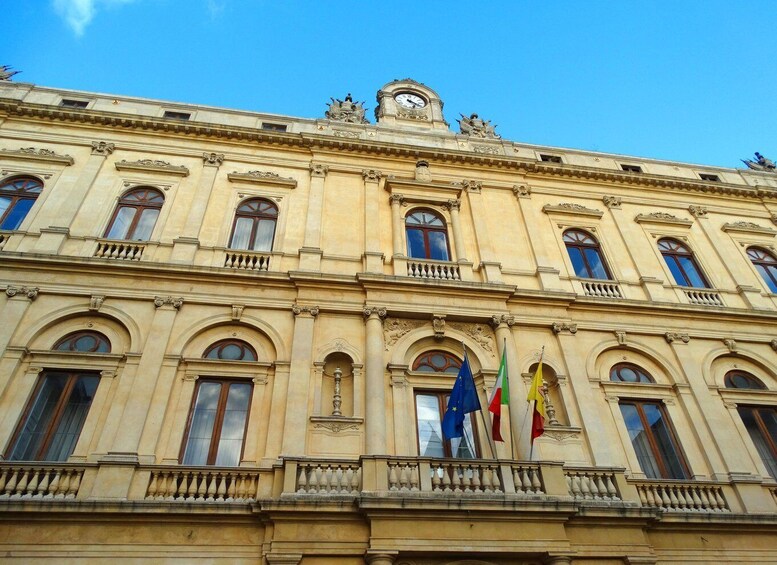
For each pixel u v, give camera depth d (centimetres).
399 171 2000
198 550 1044
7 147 1762
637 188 2189
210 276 1497
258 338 1441
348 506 1083
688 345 1656
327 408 1349
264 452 1220
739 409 1562
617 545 1152
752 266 2009
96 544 1016
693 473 1381
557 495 1152
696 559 1196
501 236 1864
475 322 1576
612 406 1484
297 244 1675
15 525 1011
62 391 1276
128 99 2011
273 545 1039
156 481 1121
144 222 1670
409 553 1050
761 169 2548
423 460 1156
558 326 1592
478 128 2334
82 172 1730
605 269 1888
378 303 1520
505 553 1075
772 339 1716
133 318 1394
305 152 1975
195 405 1302
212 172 1823
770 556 1224
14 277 1405
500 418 1272
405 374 1423
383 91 2370
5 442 1155
